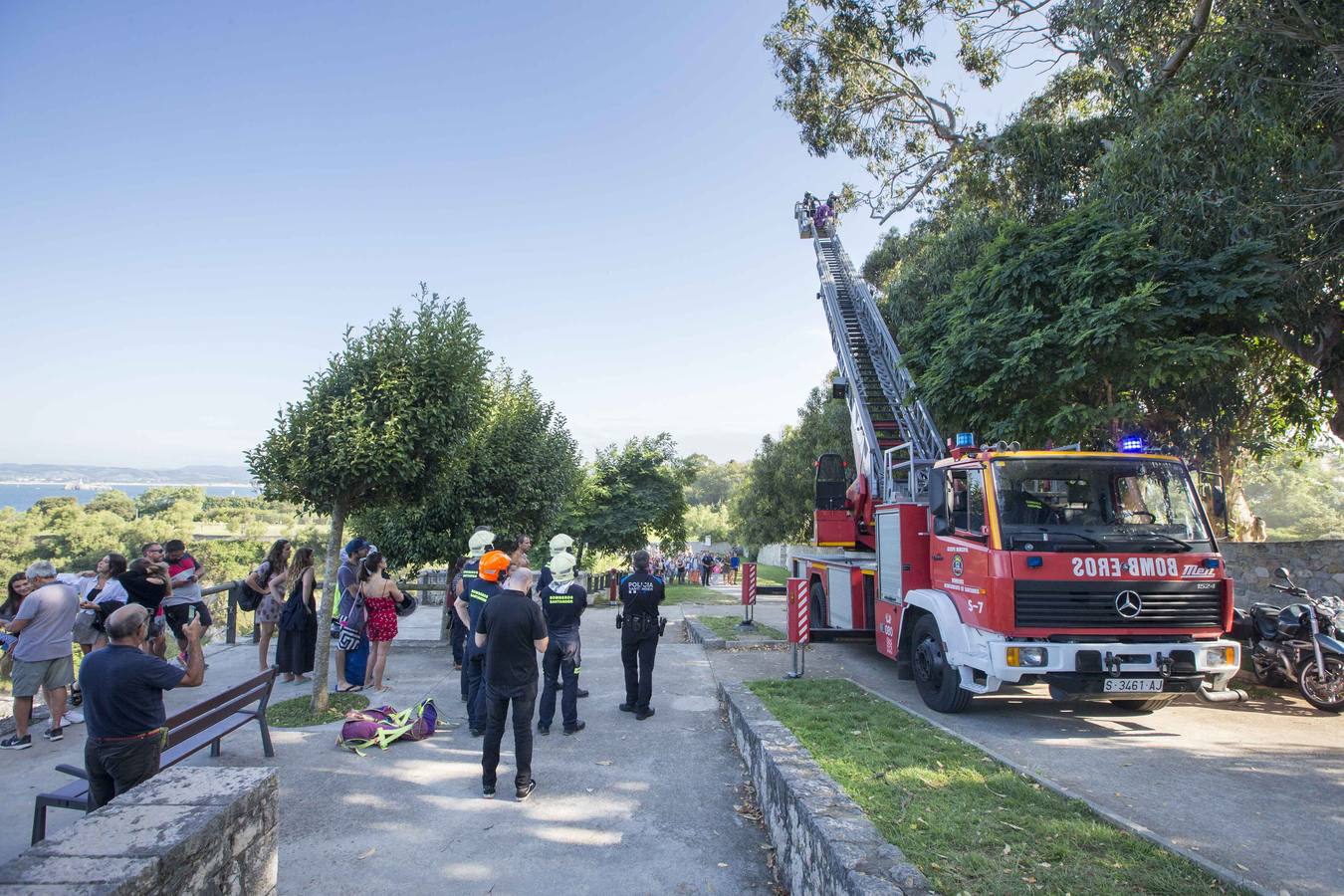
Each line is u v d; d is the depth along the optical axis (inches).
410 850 176.1
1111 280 313.1
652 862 171.8
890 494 453.1
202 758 240.2
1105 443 397.4
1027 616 245.9
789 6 855.7
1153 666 243.8
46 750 248.2
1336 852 154.8
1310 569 375.6
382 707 272.8
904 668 336.5
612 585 948.0
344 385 293.9
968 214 682.2
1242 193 325.4
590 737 268.5
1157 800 185.0
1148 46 437.4
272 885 126.8
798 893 150.5
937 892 127.2
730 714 279.0
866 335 738.8
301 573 355.6
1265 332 349.4
